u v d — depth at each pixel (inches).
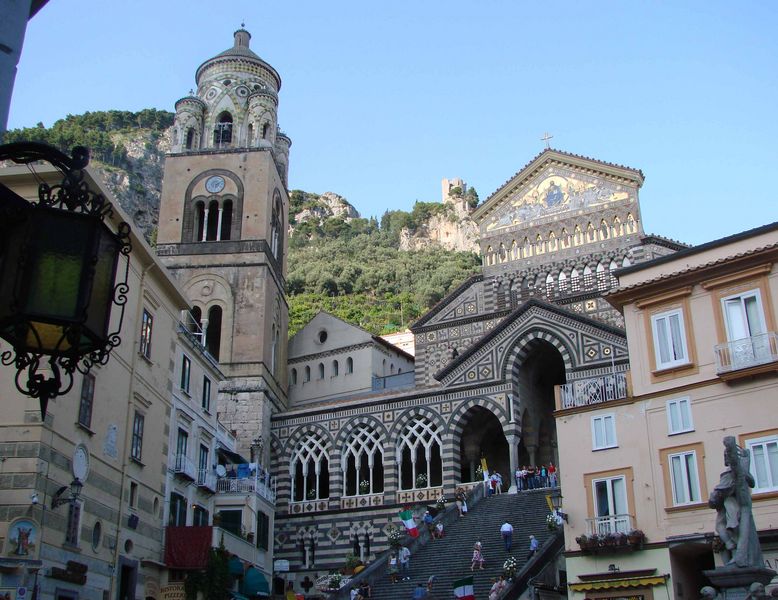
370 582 1727.4
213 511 1943.9
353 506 2447.1
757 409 1255.5
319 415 2605.8
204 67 3125.0
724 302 1343.5
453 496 2299.5
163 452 1653.5
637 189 2544.3
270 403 2689.5
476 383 2374.5
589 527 1358.3
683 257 1425.9
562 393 1498.5
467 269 6392.7
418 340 2679.6
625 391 1443.2
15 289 275.9
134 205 7155.5
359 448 2519.7
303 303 5639.8
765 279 1309.1
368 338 2896.2
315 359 2977.4
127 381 1503.4
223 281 2726.4
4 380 1230.3
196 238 2805.1
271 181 2898.6
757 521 1198.3
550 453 2501.2
